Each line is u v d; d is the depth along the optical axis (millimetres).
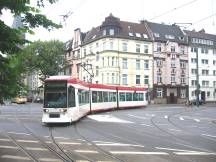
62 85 25797
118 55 76125
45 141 17375
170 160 12617
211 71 90500
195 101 73062
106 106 42406
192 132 22516
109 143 16844
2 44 10094
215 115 41000
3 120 30031
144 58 79500
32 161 12336
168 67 82688
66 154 13727
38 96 79188
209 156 13570
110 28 75812
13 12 10109
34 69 82312
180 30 88125
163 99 81625
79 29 86812
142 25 82812
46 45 84125
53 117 25516
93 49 79312
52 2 10555
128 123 28125
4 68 10102
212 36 93375
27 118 32438
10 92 10242
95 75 77625
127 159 12766
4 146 15688
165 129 23984
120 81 76188
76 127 24547
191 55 86812
